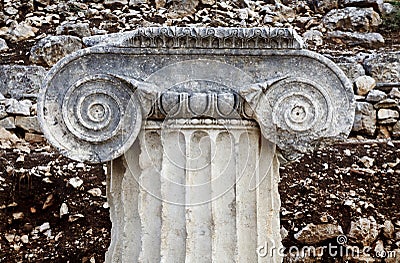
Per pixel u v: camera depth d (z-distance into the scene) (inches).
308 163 216.1
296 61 108.0
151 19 306.5
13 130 234.5
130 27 296.0
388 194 205.0
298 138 108.4
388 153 222.1
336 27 307.1
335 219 196.2
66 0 313.3
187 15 310.8
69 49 268.1
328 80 108.0
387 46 294.4
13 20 293.9
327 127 108.0
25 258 188.7
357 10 310.7
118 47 106.9
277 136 108.3
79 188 205.0
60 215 198.2
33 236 194.4
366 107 240.4
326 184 208.1
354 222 194.9
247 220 107.9
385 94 242.7
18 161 212.1
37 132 236.2
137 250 108.3
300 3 332.8
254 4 327.0
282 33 106.7
